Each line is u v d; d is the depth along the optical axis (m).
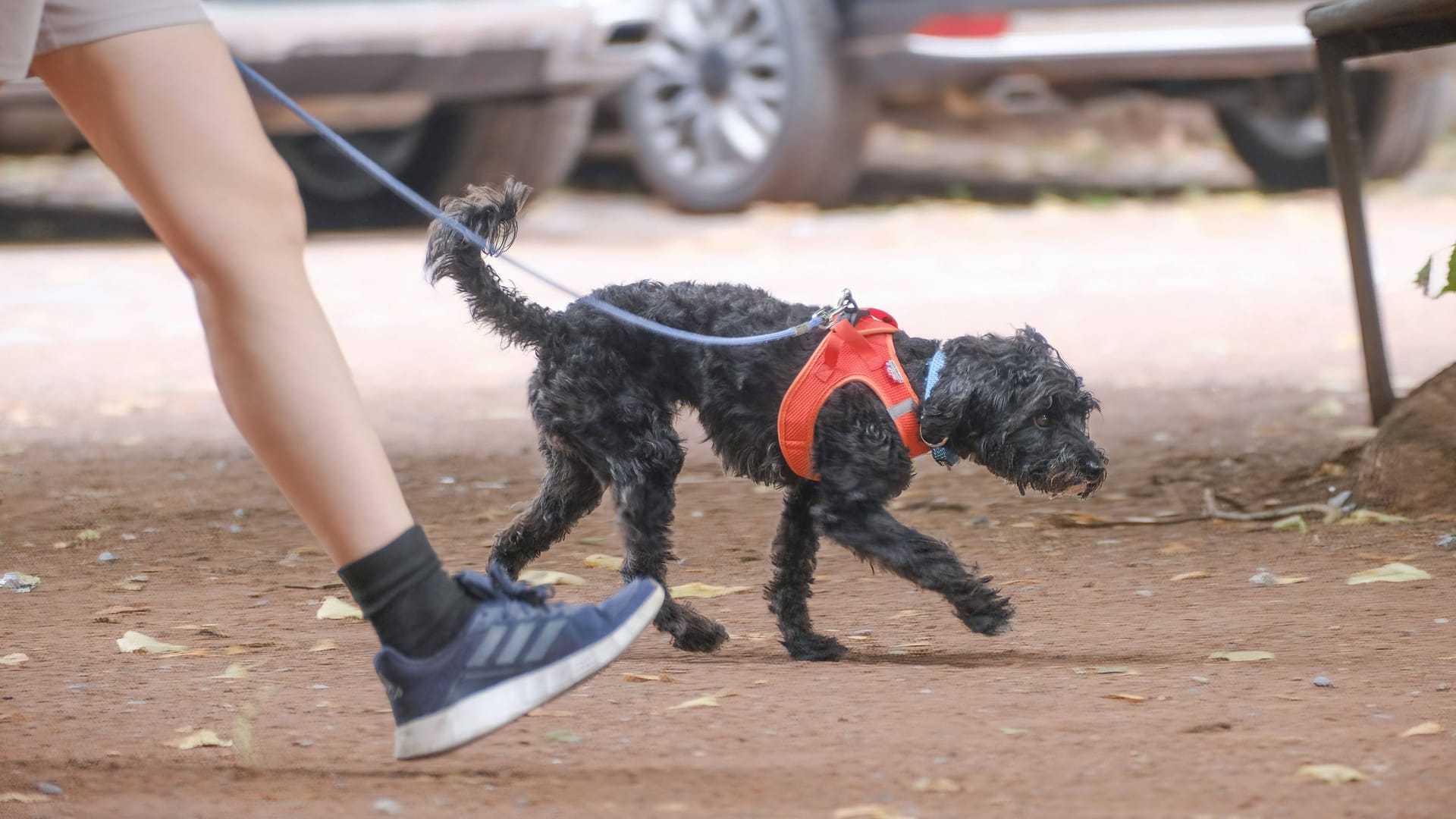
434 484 11.26
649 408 7.31
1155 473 11.04
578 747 5.81
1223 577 8.42
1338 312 17.80
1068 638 7.40
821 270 21.11
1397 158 27.16
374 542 5.23
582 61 22.33
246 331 5.19
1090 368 15.15
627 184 30.17
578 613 5.47
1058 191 29.23
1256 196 28.05
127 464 12.02
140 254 23.64
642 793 5.24
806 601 7.52
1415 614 7.47
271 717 6.23
